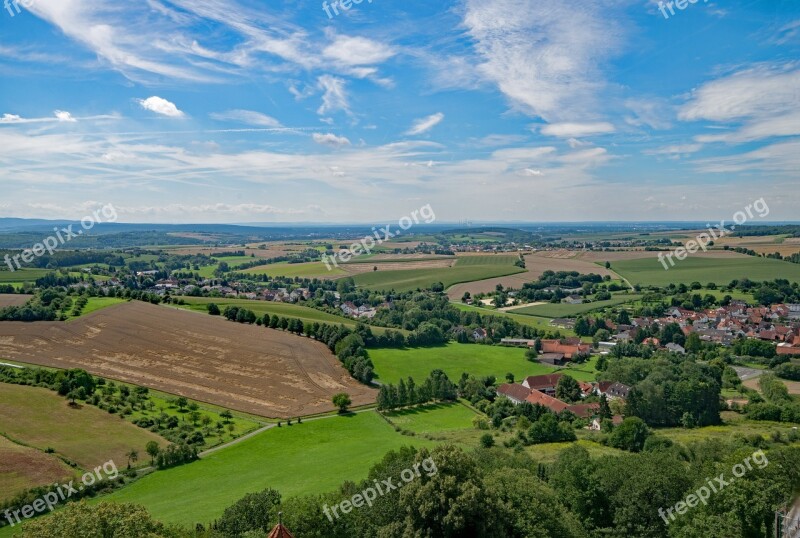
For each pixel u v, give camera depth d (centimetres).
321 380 13875
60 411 9881
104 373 12912
